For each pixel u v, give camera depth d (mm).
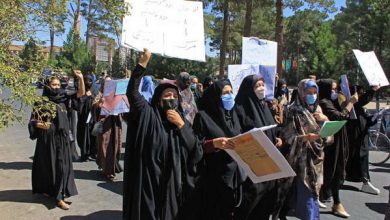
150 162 3742
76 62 24812
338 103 6273
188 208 3922
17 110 4363
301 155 4531
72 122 7453
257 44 7141
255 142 3426
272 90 6434
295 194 4590
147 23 4996
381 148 10688
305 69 39812
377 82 6898
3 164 8055
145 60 3768
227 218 3979
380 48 27328
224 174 3895
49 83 5453
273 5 24281
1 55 3939
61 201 5637
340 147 5727
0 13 3984
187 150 3834
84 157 8805
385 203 6488
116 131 7266
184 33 5203
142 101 3781
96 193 6477
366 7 28969
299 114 4656
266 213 4137
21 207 5629
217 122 3936
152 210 3725
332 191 5832
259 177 3693
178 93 3998
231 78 6590
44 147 5656
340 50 37750
